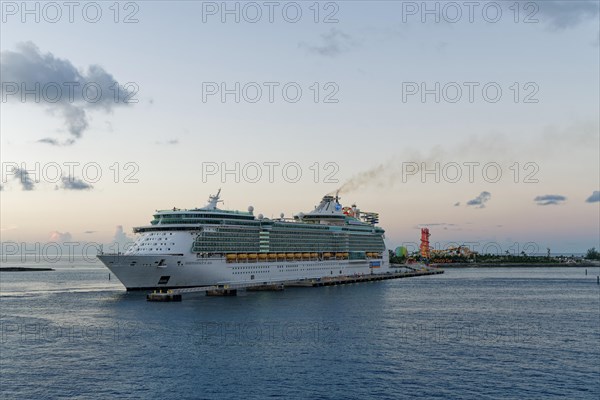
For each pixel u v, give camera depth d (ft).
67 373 256.93
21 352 293.84
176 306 465.88
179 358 280.72
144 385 240.53
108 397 226.79
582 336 346.33
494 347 311.88
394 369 264.52
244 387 237.86
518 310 472.03
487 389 237.45
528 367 269.85
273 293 593.83
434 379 249.96
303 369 263.29
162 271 534.78
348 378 250.37
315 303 500.33
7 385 241.14
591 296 612.29
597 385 243.19
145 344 310.65
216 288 551.59
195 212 570.87
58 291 644.27
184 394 229.86
